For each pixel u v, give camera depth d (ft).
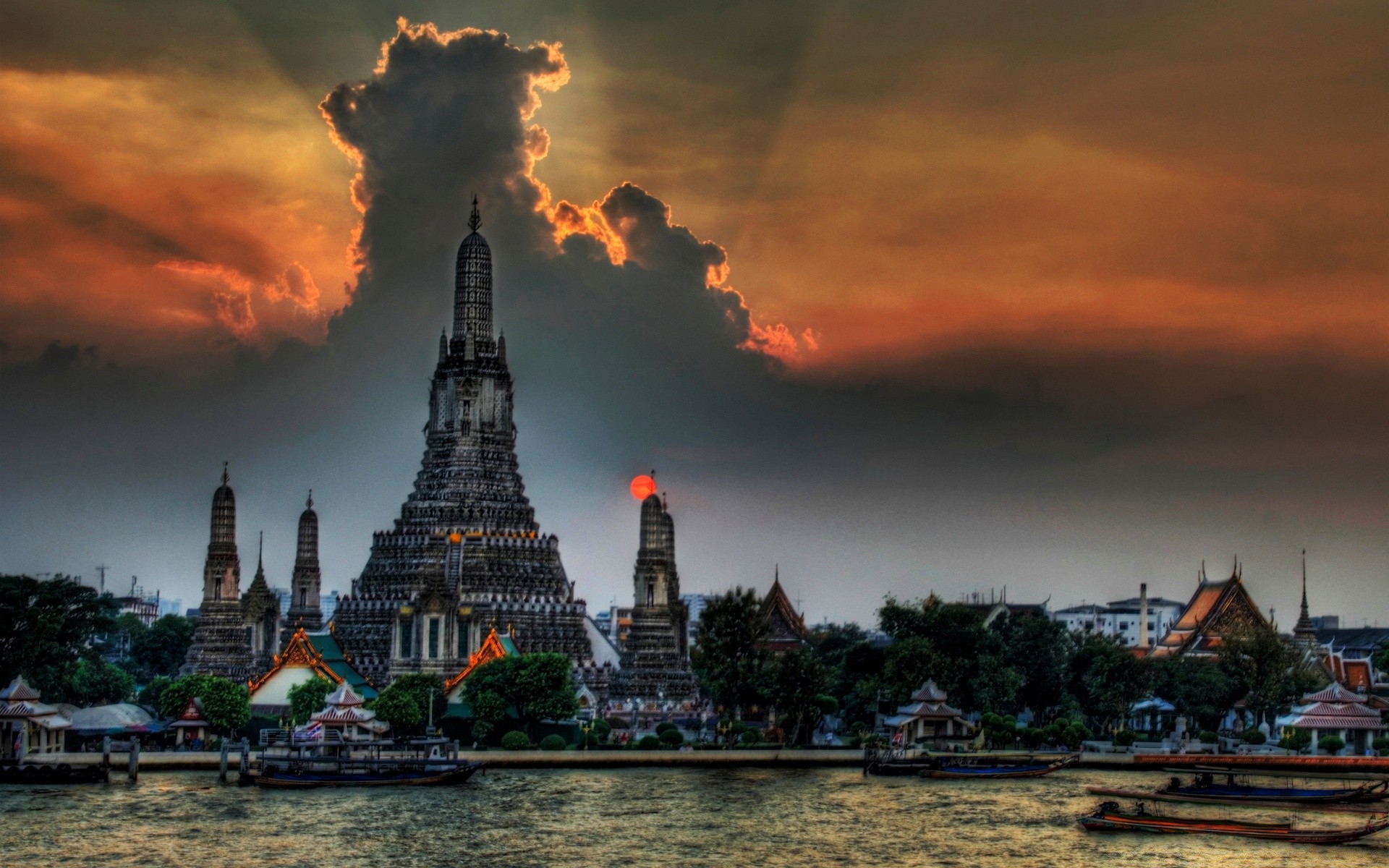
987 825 510.58
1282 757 651.66
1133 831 496.64
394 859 456.45
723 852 467.52
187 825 503.61
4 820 511.40
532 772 645.10
